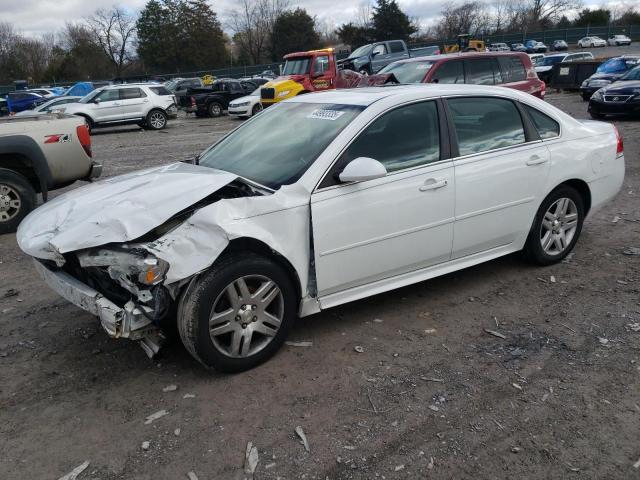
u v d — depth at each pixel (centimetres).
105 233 312
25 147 683
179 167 427
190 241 307
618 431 284
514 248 472
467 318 411
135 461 275
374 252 381
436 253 416
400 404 311
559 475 257
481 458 269
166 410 313
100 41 7462
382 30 6644
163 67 7125
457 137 418
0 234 687
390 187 378
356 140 374
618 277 474
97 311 321
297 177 358
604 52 5166
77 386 341
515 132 454
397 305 436
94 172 759
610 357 351
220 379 341
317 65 1911
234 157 422
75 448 286
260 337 356
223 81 2631
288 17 7019
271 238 335
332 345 377
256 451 278
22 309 460
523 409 304
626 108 1442
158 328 334
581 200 503
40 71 7225
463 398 315
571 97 2305
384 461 269
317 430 292
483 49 3094
